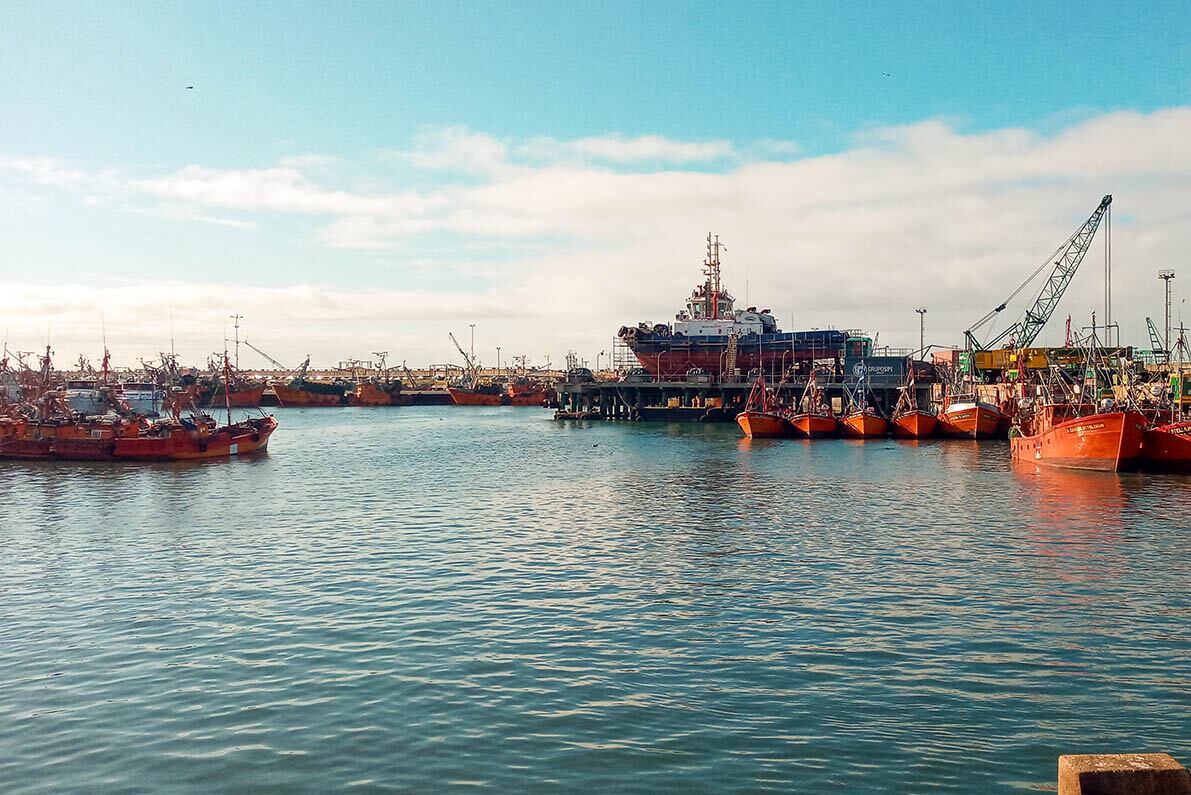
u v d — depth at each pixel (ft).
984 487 227.61
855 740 74.74
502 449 359.46
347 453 346.13
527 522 179.32
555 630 104.63
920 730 76.59
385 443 397.80
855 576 130.00
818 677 88.69
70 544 158.20
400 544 156.35
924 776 68.69
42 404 339.36
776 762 71.00
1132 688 85.56
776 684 86.89
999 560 140.15
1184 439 238.48
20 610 114.83
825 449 344.90
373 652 97.09
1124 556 142.31
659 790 67.10
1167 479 235.40
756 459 307.17
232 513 193.36
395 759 72.23
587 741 74.90
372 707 82.12
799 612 111.45
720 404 556.51
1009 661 92.94
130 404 520.83
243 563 141.28
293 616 110.93
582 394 589.32
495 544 155.84
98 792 68.03
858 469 273.54
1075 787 44.32
